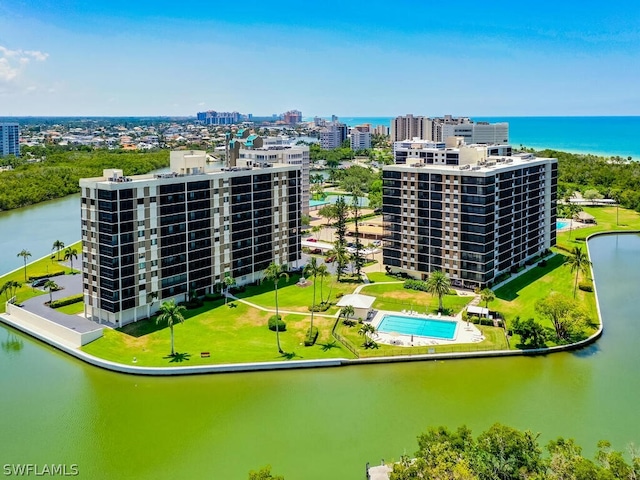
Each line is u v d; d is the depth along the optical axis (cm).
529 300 16012
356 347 12925
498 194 17012
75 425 10194
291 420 10306
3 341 13850
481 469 7331
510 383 11575
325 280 18038
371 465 8938
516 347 13000
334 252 18438
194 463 9094
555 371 12081
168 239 14812
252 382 11712
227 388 11488
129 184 13575
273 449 9431
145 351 12725
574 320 13088
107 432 9994
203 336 13575
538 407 10619
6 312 15238
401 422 10169
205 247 15925
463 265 16938
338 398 11056
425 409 10594
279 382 11725
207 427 10119
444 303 15788
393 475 7381
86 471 8919
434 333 13788
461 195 16600
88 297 14350
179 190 14925
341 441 9619
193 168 15862
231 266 16862
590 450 9169
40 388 11481
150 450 9462
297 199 18925
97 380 11819
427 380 11744
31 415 10525
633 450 7931
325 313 15188
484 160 19038
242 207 16888
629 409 10519
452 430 9812
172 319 12962
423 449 7869
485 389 11338
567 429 9844
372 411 10550
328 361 12344
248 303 15850
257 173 17212
